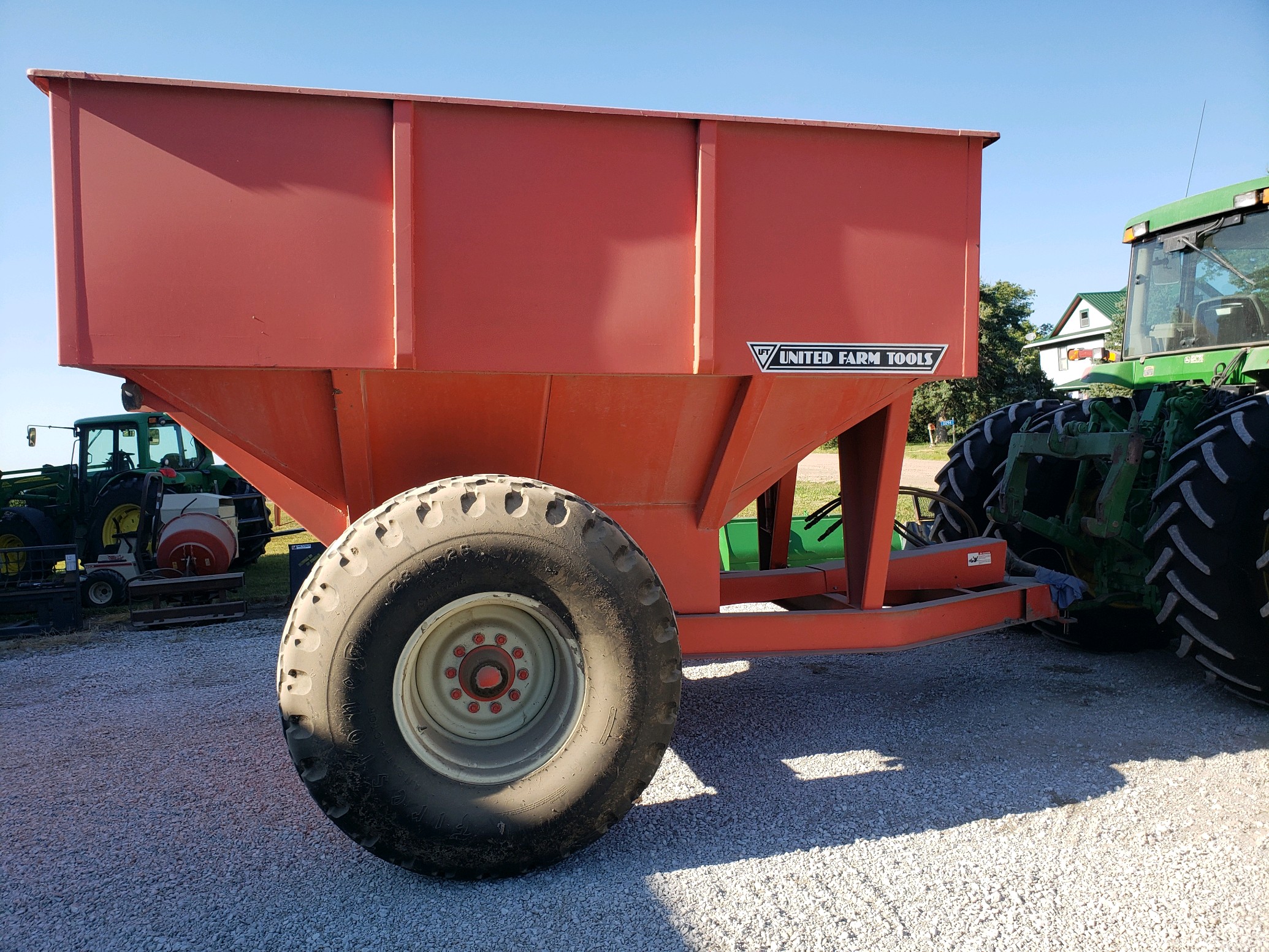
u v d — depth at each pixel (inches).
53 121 90.5
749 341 109.0
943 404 1338.6
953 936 84.4
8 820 114.0
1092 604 174.9
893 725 147.9
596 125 103.0
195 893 94.1
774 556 176.2
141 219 92.4
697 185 105.7
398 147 96.2
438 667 98.0
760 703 161.5
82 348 91.8
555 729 98.4
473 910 89.9
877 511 128.4
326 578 89.4
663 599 96.7
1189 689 167.5
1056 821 109.8
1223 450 148.4
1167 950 82.0
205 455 432.1
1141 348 228.8
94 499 363.9
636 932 85.4
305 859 102.0
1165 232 219.0
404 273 96.9
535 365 102.7
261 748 141.5
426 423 109.0
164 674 196.1
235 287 94.9
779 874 96.6
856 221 111.9
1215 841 104.0
